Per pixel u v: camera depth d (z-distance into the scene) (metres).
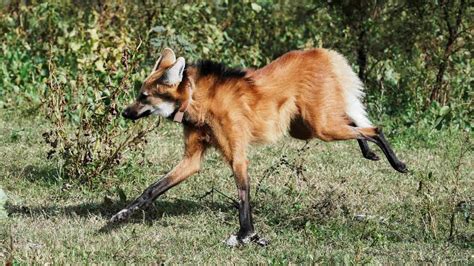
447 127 25.73
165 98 14.78
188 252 14.02
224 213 16.59
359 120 16.89
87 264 13.07
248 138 15.13
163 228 15.55
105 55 24.69
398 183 19.52
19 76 27.92
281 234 15.34
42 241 14.47
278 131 15.67
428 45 28.33
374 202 17.75
